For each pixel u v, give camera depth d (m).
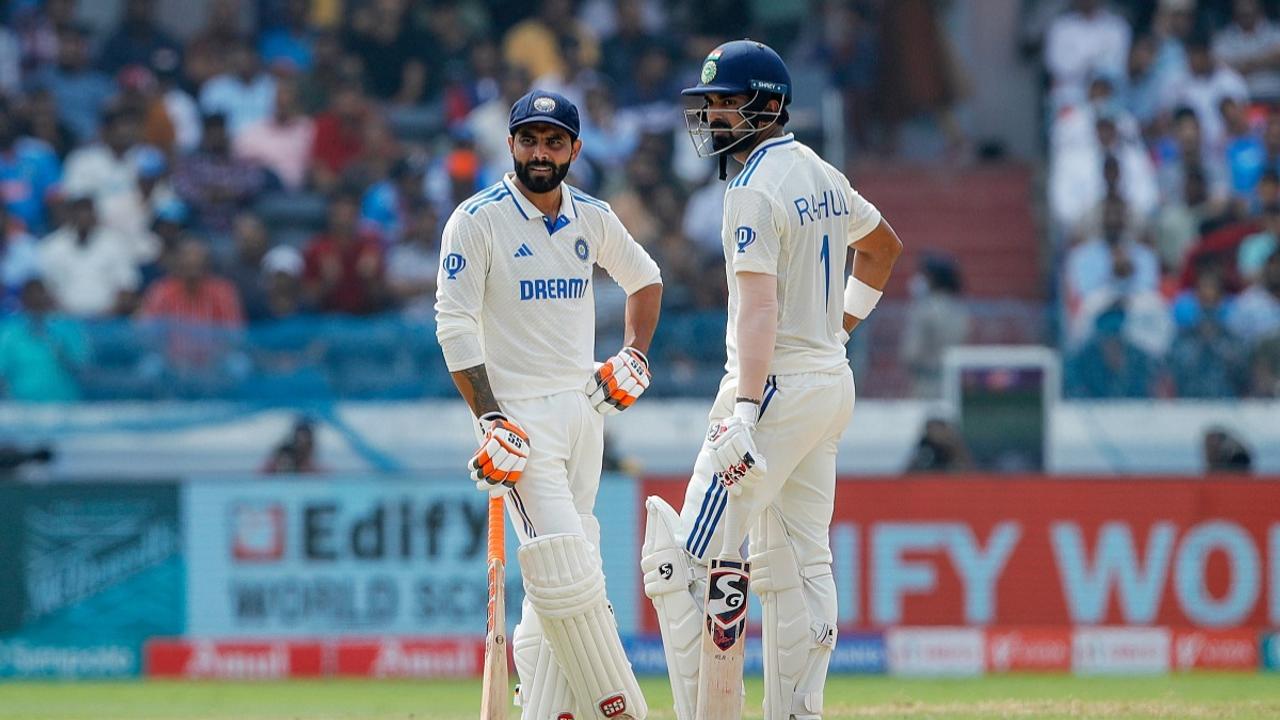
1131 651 31.95
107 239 44.22
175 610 32.44
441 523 32.56
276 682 31.19
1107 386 36.12
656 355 36.19
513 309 16.75
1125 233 45.03
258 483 32.66
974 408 35.97
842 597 32.41
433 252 43.72
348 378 35.66
